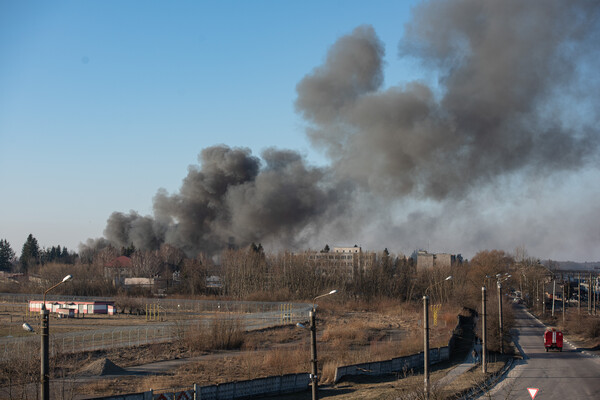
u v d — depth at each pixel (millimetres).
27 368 31938
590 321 61625
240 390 30031
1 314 72250
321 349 49500
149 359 42000
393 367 38594
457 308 86000
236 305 88500
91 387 31156
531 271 125812
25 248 181875
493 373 37000
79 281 105062
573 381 34188
